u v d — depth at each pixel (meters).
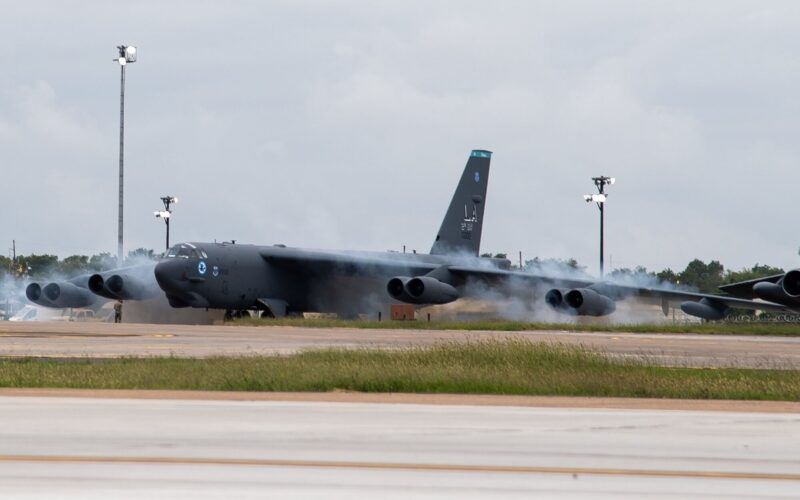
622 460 42.50
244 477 37.66
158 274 186.62
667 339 149.75
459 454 43.31
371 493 35.16
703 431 51.38
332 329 169.75
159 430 48.97
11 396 64.69
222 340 130.12
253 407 59.56
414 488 36.09
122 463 40.06
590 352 97.38
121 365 85.75
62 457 41.19
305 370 80.31
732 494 35.97
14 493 34.41
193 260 189.38
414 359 90.75
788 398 72.38
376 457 42.25
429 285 191.62
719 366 97.19
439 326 176.75
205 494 34.66
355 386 74.25
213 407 59.22
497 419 55.28
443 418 55.38
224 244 198.75
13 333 146.38
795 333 170.50
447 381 76.12
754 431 51.59
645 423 54.31
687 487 37.09
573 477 38.69
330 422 52.91
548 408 62.31
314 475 38.22
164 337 137.12
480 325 178.25
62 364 86.88
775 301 142.62
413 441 46.75
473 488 36.28
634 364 95.25
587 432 50.41
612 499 34.91
